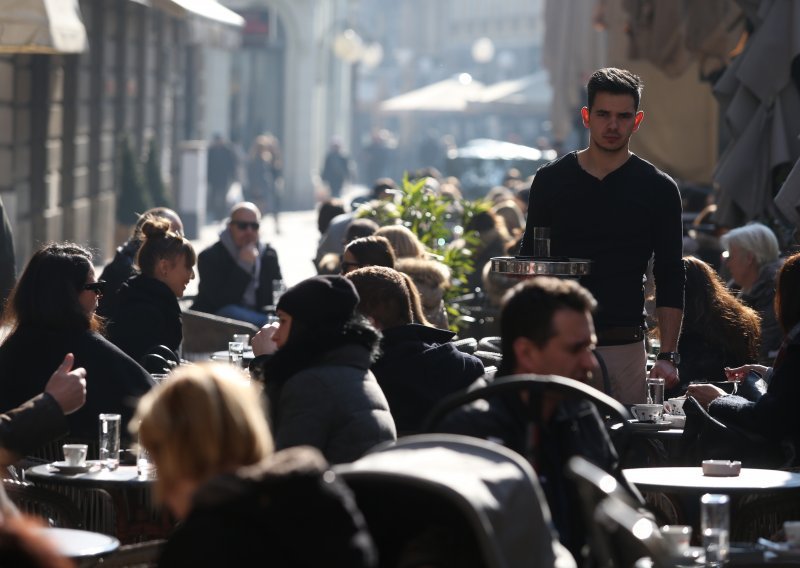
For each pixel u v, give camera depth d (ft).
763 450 56.90
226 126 358.02
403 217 113.19
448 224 147.13
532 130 573.74
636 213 63.41
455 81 479.00
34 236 189.06
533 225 64.80
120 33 232.94
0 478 53.11
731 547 42.45
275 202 313.12
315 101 407.64
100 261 221.46
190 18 205.57
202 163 266.16
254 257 116.88
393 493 33.76
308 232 321.11
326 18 422.00
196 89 302.66
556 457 41.19
